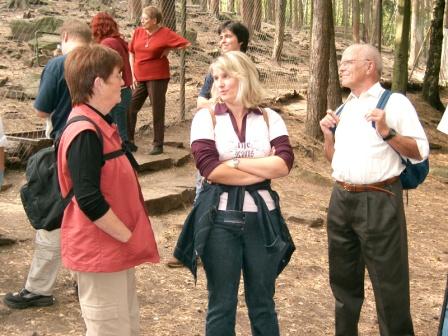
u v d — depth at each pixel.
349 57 3.71
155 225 6.54
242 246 3.25
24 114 9.70
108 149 2.84
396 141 3.58
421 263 6.93
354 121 3.75
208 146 3.23
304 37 30.00
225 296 3.25
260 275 3.24
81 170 2.70
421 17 34.94
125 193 2.89
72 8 21.41
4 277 4.92
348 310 4.07
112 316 2.91
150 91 8.20
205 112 3.31
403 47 12.48
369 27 37.47
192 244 3.31
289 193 8.64
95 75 2.81
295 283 5.68
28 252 5.45
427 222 8.70
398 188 3.75
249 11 23.95
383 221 3.72
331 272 4.07
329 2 10.88
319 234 7.14
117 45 7.08
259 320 3.33
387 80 18.95
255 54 21.20
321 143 10.95
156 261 3.04
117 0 25.70
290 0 37.12
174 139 9.37
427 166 3.79
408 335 3.92
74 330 4.20
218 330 3.26
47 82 4.22
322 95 10.96
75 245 2.85
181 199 7.18
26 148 7.70
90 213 2.72
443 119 3.54
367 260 3.82
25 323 4.23
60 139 2.83
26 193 3.69
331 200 3.95
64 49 4.38
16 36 15.23
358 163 3.71
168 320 4.57
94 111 2.85
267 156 3.26
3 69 12.61
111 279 2.90
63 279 4.95
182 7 10.34
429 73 18.34
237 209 3.18
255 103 3.26
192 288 5.18
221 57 3.26
